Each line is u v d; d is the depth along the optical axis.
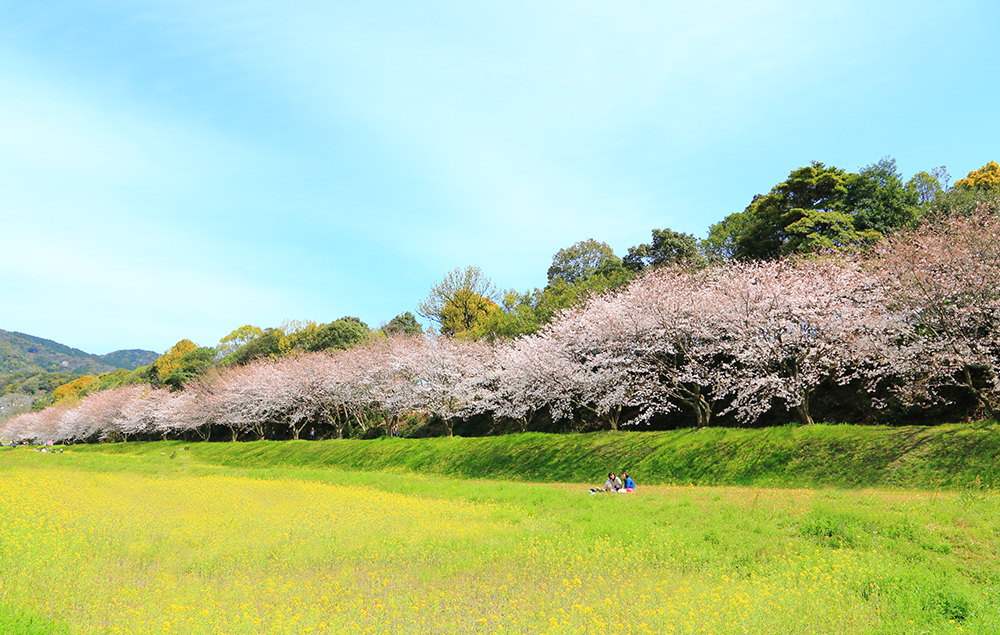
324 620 7.94
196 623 7.62
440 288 51.34
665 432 25.31
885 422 22.23
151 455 53.50
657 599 8.84
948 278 19.27
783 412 25.72
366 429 46.12
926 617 8.09
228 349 85.56
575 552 11.48
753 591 9.02
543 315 38.97
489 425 38.78
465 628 7.76
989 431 16.62
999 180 36.09
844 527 12.28
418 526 14.24
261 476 30.44
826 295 22.62
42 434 85.81
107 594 8.94
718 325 24.67
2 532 11.96
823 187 33.47
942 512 12.45
